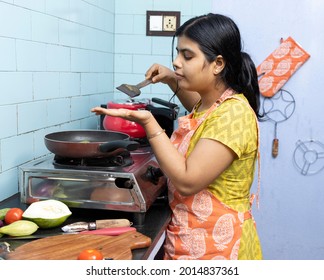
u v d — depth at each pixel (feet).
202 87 3.69
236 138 3.37
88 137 4.55
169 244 3.94
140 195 3.70
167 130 5.49
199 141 3.44
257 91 3.94
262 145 7.68
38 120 4.73
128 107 5.25
